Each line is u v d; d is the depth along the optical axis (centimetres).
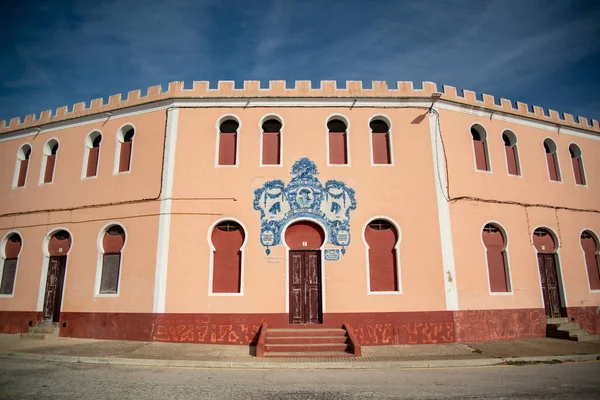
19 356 1250
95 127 1808
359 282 1498
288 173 1595
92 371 1040
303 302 1497
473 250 1594
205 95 1673
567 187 1864
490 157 1734
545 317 1639
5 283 1816
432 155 1633
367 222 1555
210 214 1562
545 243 1761
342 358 1220
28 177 1888
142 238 1581
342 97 1659
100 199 1700
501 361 1199
